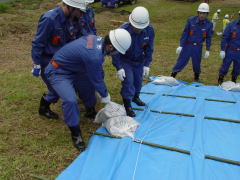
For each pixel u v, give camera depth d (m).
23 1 19.97
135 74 4.43
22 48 9.05
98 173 3.03
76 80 3.88
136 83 4.58
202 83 6.31
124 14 17.52
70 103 3.34
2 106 4.73
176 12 18.69
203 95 5.29
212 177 2.99
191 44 5.98
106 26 13.30
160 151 3.41
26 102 4.93
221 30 13.79
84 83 3.96
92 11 4.51
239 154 3.40
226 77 6.79
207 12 5.61
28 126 4.13
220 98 5.12
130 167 3.12
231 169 3.11
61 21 3.57
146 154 3.36
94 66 3.19
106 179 2.89
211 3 21.89
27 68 6.92
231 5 20.33
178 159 3.27
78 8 3.45
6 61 7.52
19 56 8.09
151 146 3.51
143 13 3.78
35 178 3.06
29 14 13.54
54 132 4.00
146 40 4.12
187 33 5.96
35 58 3.69
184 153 3.37
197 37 5.89
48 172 3.17
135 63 4.28
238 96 5.23
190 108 4.70
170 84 5.85
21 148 3.60
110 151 3.42
